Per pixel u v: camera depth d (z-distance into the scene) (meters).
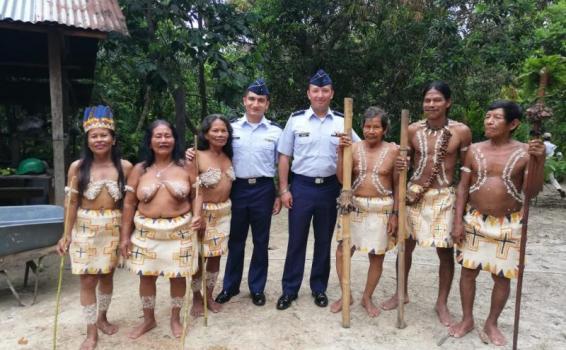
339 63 9.24
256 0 9.34
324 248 3.70
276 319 3.47
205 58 6.94
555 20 6.21
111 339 3.17
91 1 5.04
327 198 3.59
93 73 7.98
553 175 9.05
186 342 3.12
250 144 3.54
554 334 3.28
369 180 3.35
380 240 3.37
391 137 9.22
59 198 5.12
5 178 5.95
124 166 3.12
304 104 9.55
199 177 3.31
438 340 3.14
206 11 6.99
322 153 3.50
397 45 8.87
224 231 3.47
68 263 5.02
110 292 3.24
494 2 8.06
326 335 3.22
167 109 9.66
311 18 9.10
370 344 3.10
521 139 6.67
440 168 3.26
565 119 6.32
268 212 3.67
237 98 6.97
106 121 2.98
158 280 4.33
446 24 7.97
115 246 3.06
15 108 8.27
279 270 4.68
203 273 3.31
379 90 9.47
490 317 3.15
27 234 3.87
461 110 9.21
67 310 3.75
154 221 3.02
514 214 2.94
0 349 3.08
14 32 5.97
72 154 8.37
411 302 3.84
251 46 9.08
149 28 6.83
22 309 3.81
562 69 2.66
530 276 4.56
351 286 4.21
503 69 9.00
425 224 3.31
